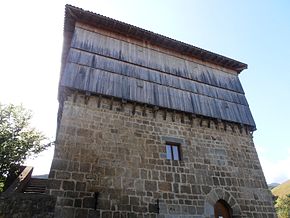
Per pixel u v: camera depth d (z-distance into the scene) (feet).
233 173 35.68
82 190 24.84
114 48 38.60
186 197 29.73
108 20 38.99
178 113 37.50
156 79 38.68
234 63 48.98
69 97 30.83
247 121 42.88
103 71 34.78
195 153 34.71
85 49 35.73
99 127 30.19
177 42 43.57
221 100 43.11
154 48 43.01
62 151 26.37
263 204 34.71
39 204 21.43
